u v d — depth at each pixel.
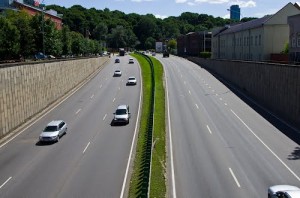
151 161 29.69
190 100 59.84
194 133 40.69
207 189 25.34
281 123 44.19
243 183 26.27
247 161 31.16
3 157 34.19
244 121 45.62
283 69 46.91
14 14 71.12
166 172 28.94
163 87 72.25
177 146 36.00
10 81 42.88
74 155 34.25
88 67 88.81
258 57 78.81
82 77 81.62
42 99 54.22
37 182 27.70
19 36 60.06
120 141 38.53
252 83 61.44
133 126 44.81
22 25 65.00
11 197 25.06
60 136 40.47
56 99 61.22
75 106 57.38
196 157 32.53
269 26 74.75
